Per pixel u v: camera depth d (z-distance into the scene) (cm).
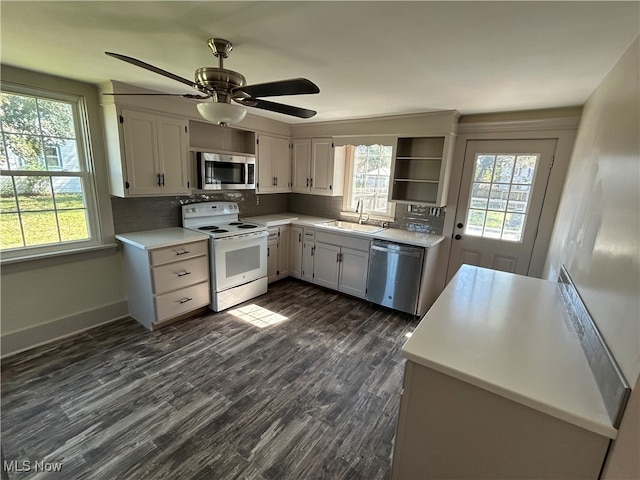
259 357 257
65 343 266
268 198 465
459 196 341
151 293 280
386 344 285
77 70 224
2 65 215
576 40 146
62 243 267
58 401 200
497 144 312
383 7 124
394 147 351
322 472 160
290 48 169
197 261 311
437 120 316
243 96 183
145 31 154
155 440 174
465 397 110
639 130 109
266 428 186
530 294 182
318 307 358
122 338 277
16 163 237
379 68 196
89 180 276
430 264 333
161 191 298
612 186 131
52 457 162
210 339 281
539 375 107
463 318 149
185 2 126
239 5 127
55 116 252
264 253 379
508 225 320
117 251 303
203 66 206
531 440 101
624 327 91
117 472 155
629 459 81
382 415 200
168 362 245
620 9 117
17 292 247
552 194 291
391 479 132
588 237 152
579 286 150
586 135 220
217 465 161
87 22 146
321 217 463
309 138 419
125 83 255
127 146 268
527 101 259
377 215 412
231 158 358
